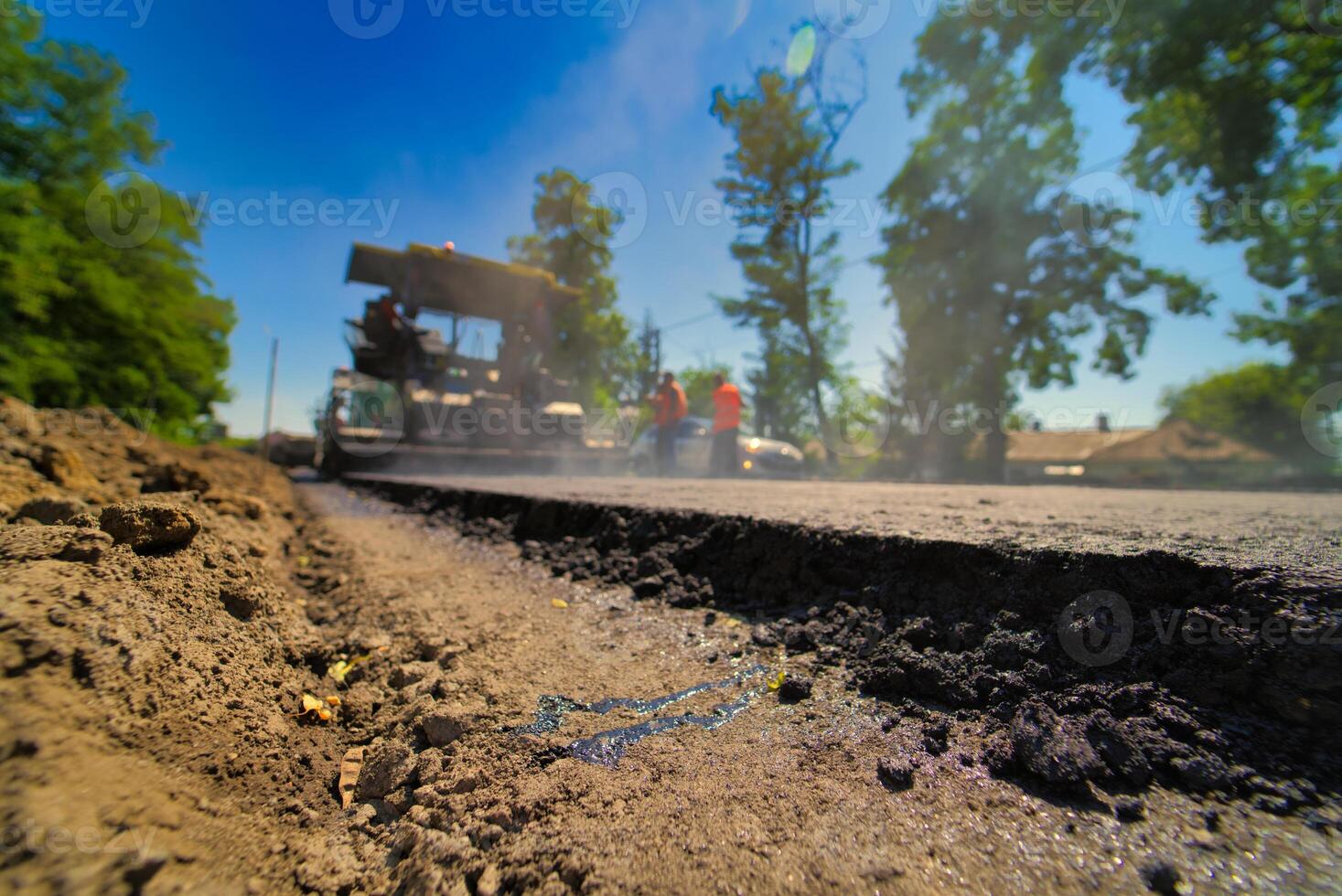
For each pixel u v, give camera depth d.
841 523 2.53
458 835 1.05
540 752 1.29
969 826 1.00
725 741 1.34
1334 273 15.43
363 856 1.03
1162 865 0.86
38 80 13.18
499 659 1.85
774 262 21.16
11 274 10.88
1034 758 1.12
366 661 1.89
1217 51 12.47
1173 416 38.16
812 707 1.50
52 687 0.93
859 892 0.86
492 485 6.62
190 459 7.80
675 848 0.97
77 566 1.25
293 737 1.36
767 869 0.91
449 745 1.34
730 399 10.98
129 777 0.93
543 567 3.29
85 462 4.18
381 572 3.09
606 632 2.17
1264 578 1.32
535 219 22.73
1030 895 0.84
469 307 11.87
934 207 21.20
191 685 1.20
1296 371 19.58
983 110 19.75
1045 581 1.61
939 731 1.29
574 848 0.98
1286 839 0.90
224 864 0.91
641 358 28.09
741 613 2.28
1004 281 20.22
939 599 1.81
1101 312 19.64
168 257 15.36
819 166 19.59
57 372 11.78
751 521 2.72
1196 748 1.10
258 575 2.01
